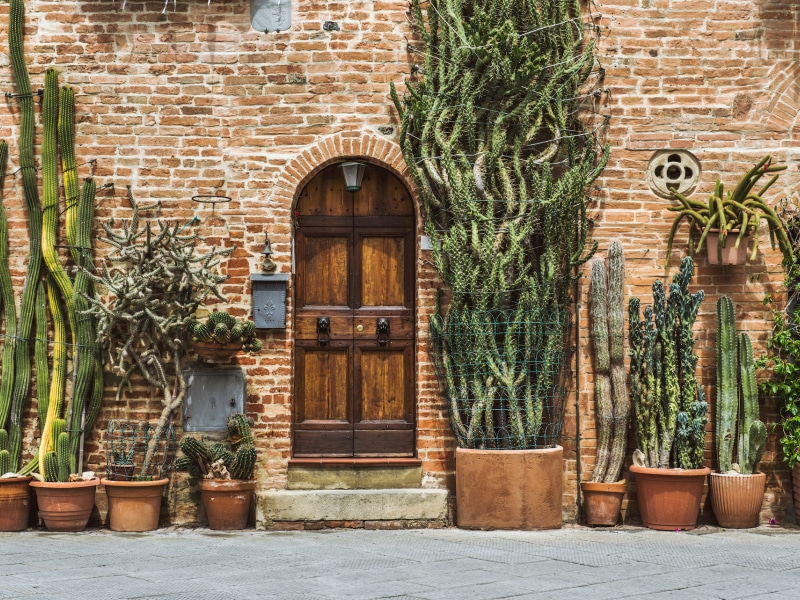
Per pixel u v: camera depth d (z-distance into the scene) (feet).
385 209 32.30
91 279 31.22
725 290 32.12
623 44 32.24
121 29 31.81
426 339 31.40
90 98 31.73
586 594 21.43
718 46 32.42
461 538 28.37
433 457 31.30
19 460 31.07
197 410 30.96
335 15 31.78
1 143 31.55
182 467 30.30
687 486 29.94
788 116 32.42
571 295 31.76
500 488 29.66
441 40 31.01
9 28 31.53
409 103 30.89
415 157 31.19
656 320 30.96
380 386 32.19
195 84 31.71
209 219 31.53
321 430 31.94
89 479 30.27
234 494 29.86
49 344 31.48
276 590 21.57
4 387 31.07
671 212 32.27
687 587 22.27
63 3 31.83
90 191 31.27
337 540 28.12
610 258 31.53
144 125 31.65
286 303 31.42
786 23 32.45
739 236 30.86
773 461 31.94
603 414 31.14
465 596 21.11
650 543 27.76
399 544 27.40
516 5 31.30
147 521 29.84
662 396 30.83
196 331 29.60
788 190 32.40
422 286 31.45
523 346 30.50
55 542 27.86
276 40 31.78
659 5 32.35
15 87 31.78
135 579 22.68
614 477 31.04
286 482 31.12
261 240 31.50
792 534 29.68
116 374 31.32
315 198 32.30
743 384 31.19
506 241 30.68
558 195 30.17
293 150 31.65
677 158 32.30
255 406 31.22
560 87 30.89
